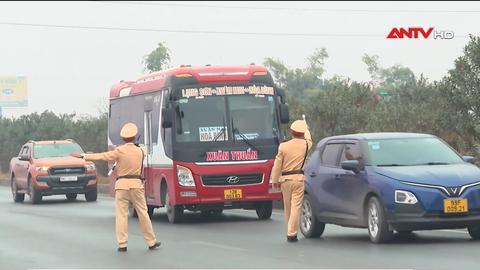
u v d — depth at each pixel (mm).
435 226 15742
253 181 23047
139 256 15844
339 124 31656
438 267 13195
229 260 14930
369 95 32906
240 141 23078
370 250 15562
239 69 23688
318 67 96250
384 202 16031
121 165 16828
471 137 25094
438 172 16094
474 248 15445
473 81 24109
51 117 60719
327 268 13508
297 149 17594
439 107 27500
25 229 22000
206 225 22422
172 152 22828
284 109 23562
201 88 23219
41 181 33594
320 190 18234
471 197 15773
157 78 24609
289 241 17797
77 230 21578
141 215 16906
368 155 17016
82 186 34219
